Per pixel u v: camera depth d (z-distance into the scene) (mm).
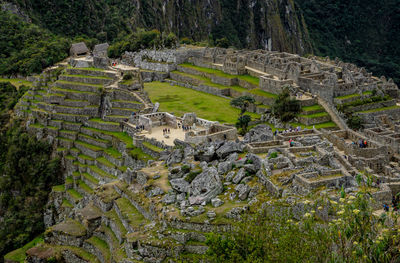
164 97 198125
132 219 79312
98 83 167250
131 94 156375
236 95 198750
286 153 78188
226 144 85438
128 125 139625
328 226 56438
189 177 78062
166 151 103938
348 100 160250
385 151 91562
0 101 199625
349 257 49625
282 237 55031
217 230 67375
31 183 144250
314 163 73938
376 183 71250
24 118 171500
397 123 140500
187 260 66312
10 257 117125
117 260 73312
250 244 57469
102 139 142000
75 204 125875
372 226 54438
